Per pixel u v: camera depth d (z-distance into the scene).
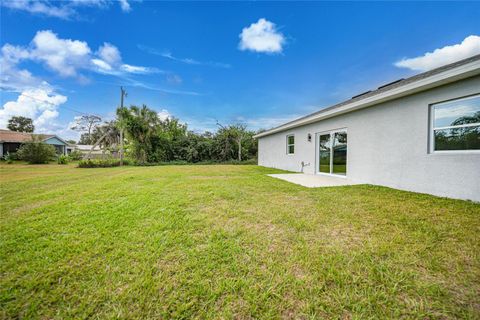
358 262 2.08
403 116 5.32
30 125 40.50
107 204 4.17
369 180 6.34
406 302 1.57
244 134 20.00
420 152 4.95
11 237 2.73
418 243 2.44
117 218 3.37
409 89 4.75
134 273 1.94
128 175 8.98
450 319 1.42
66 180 7.85
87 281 1.84
